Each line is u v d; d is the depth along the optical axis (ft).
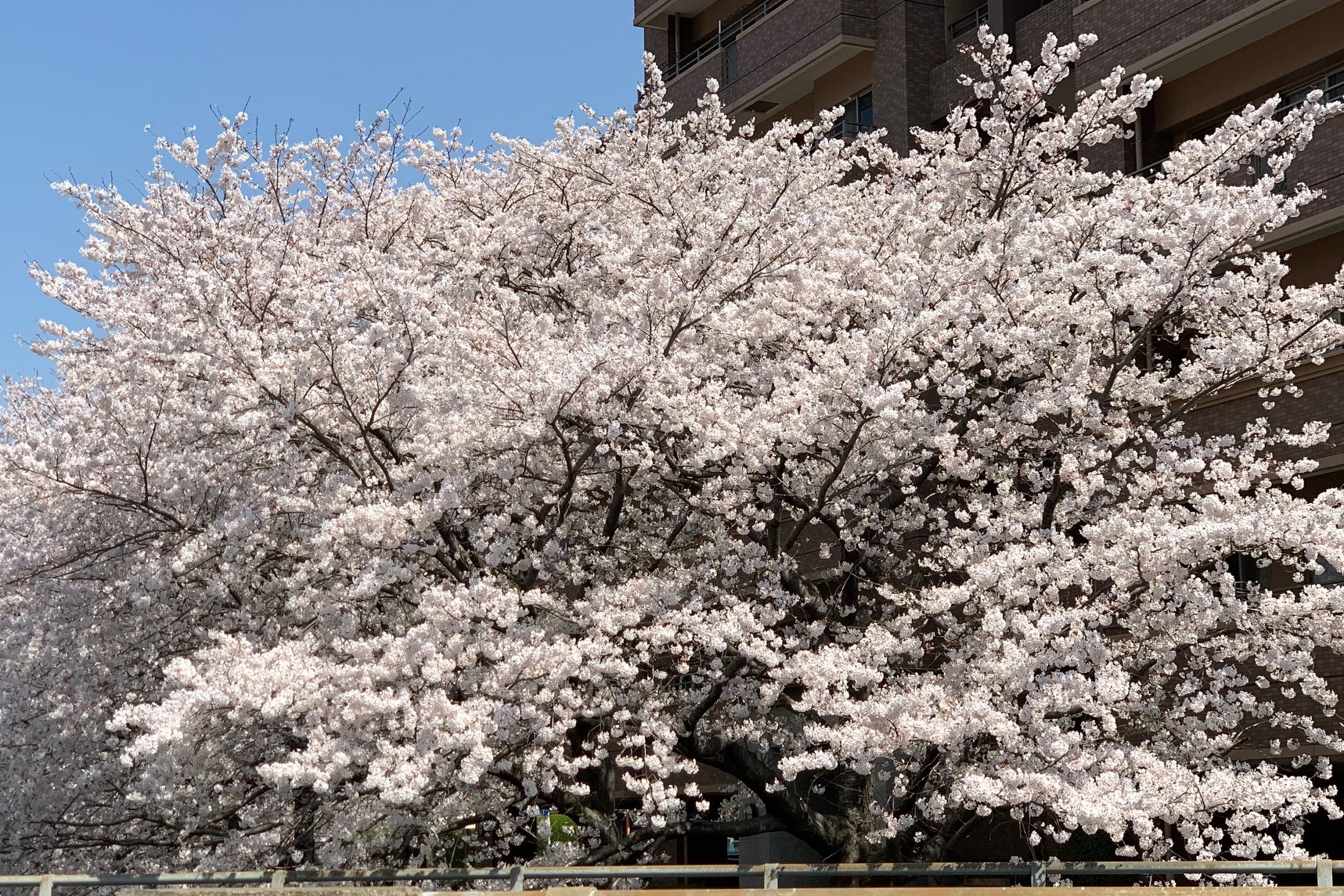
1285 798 28.99
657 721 31.65
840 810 37.40
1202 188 35.88
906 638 33.01
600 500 39.37
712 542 38.06
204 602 36.11
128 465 33.76
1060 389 33.73
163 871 36.50
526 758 29.68
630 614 30.68
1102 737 32.35
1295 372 47.52
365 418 32.78
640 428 34.04
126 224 40.29
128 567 35.47
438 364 33.45
